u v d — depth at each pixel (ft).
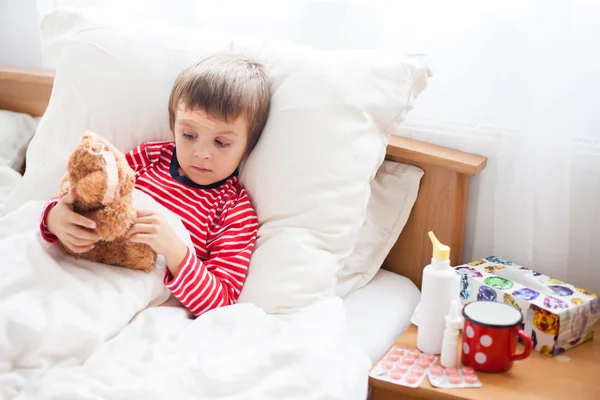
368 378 3.67
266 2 5.23
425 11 4.69
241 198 4.30
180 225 4.13
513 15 4.44
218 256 4.14
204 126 4.06
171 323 3.67
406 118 4.94
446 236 4.70
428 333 3.85
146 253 3.82
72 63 4.63
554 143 4.34
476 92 4.66
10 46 6.38
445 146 4.84
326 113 4.18
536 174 4.46
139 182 4.36
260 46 4.61
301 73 4.31
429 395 3.57
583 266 4.64
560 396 3.55
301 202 4.11
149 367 3.27
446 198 4.64
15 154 5.53
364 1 4.90
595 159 4.44
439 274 3.78
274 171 4.20
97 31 4.68
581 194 4.53
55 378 3.12
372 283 4.67
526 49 4.38
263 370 3.29
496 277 4.18
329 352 3.51
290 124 4.20
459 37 4.63
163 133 4.57
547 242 4.52
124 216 3.65
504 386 3.61
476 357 3.71
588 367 3.82
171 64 4.58
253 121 4.21
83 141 3.58
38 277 3.54
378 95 4.27
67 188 3.77
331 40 5.17
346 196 4.14
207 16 5.37
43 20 5.05
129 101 4.53
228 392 3.20
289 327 3.70
